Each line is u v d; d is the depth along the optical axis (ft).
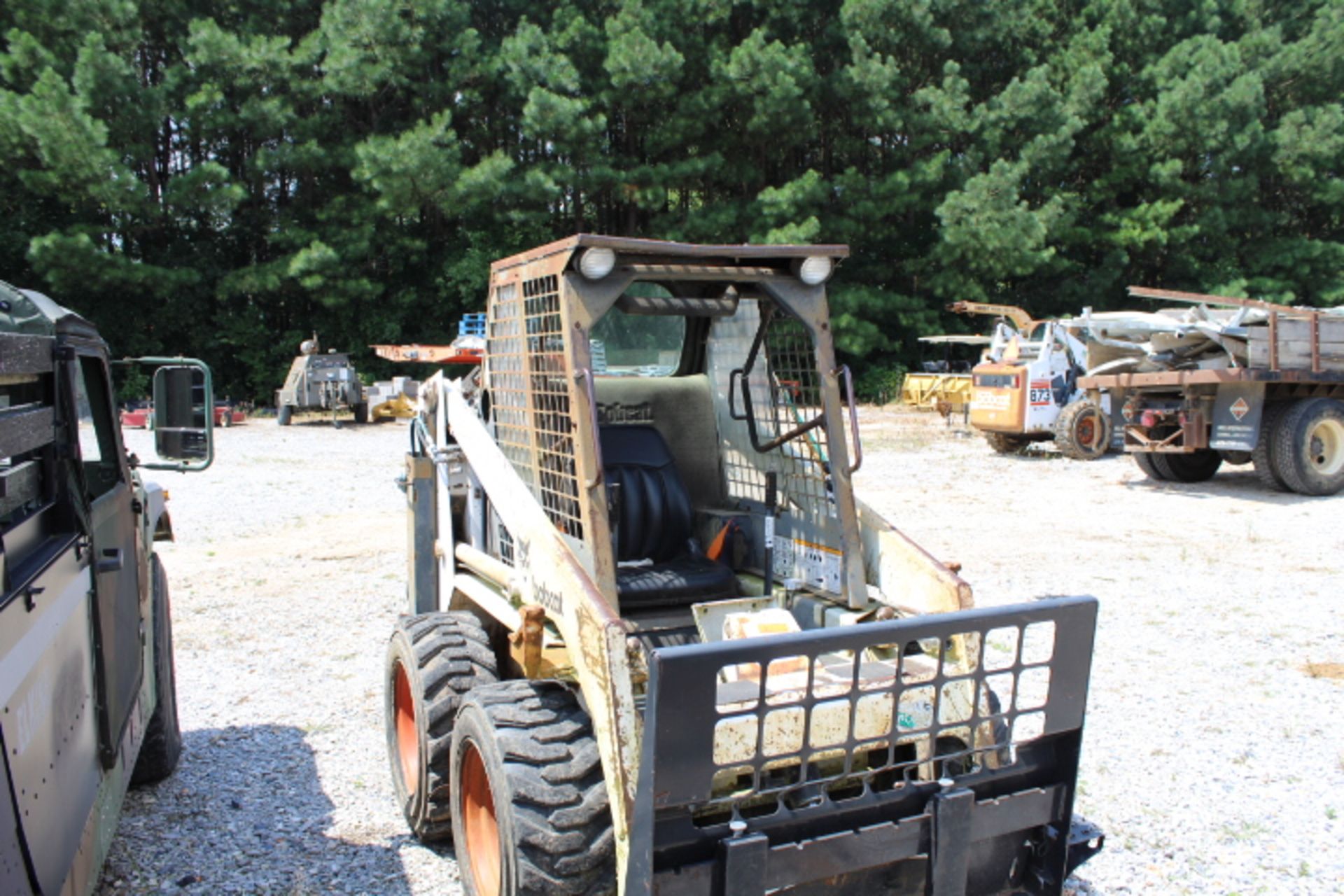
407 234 107.34
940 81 109.19
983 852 11.17
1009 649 23.50
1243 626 25.07
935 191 104.58
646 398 16.01
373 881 13.52
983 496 46.09
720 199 107.65
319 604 28.04
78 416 11.85
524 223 103.14
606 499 11.92
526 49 97.76
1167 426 48.21
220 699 20.57
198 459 14.48
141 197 89.92
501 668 15.52
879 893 10.46
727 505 16.17
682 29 103.81
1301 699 20.06
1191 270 111.45
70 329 11.80
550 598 12.10
